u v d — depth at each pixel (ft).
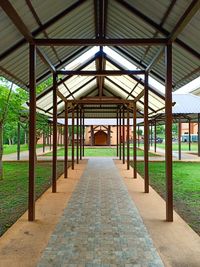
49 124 69.21
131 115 57.26
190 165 43.04
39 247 11.60
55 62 22.59
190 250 11.34
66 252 11.12
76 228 13.89
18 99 34.40
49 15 15.24
